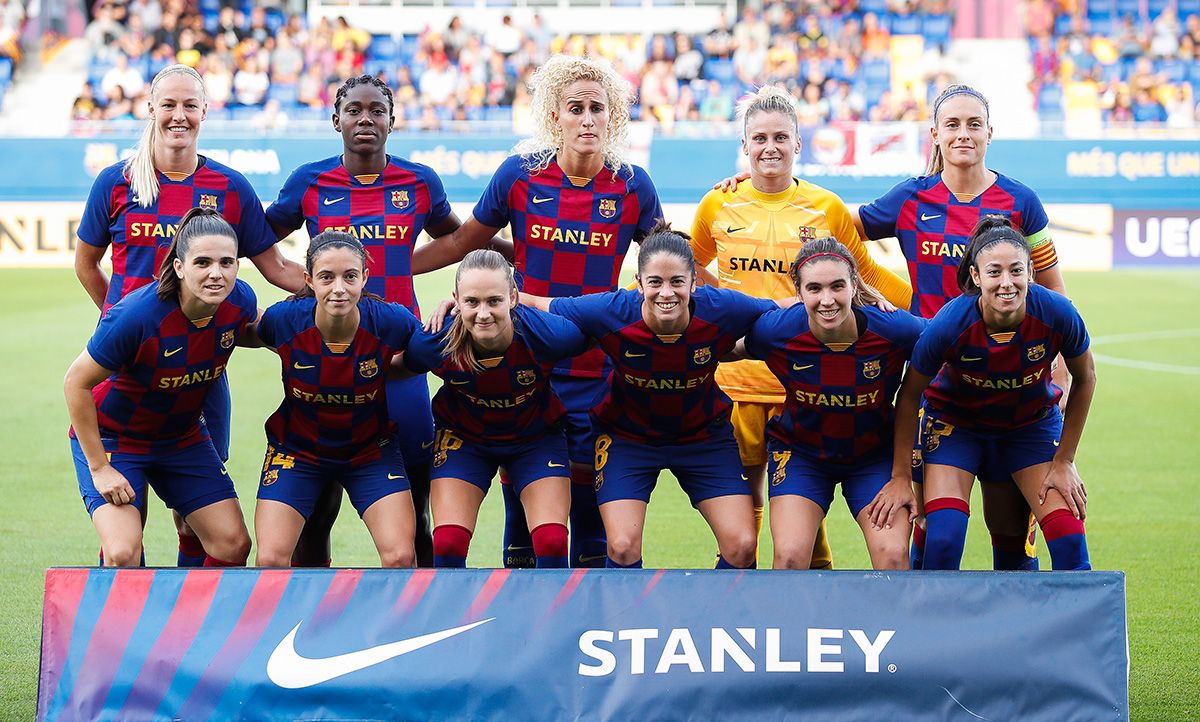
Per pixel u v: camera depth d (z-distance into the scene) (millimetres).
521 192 5680
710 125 18203
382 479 5070
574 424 5605
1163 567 6762
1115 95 22094
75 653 4383
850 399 4949
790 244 5777
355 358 4844
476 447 5109
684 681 4301
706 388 5105
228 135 17500
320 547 5688
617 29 25656
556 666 4320
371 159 5613
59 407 10656
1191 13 25016
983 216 5469
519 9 25562
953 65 24516
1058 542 4828
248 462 9023
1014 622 4352
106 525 4797
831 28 24172
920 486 5625
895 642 4328
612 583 4418
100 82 22828
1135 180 18234
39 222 17781
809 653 4324
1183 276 17844
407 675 4309
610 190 5664
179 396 4930
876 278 5965
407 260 5699
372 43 23953
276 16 24625
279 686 4305
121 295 5473
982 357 4766
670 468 5238
